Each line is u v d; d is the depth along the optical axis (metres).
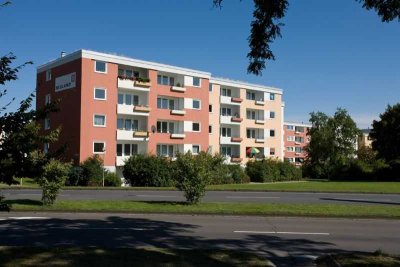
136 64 50.50
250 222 15.16
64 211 17.33
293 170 59.25
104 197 24.39
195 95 56.66
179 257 8.24
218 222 14.99
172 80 56.28
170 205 18.47
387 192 31.58
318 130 91.00
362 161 63.62
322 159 90.19
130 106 49.50
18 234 11.78
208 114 58.06
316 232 13.15
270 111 72.00
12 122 6.22
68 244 10.30
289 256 9.60
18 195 24.48
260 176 52.22
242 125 67.56
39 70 51.47
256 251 10.05
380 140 66.88
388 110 67.00
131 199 22.62
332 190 33.19
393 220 16.39
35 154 6.48
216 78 64.06
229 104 66.19
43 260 7.72
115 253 8.42
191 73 56.22
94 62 46.78
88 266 7.40
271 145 71.88
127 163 40.69
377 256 8.80
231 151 67.81
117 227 13.31
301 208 18.11
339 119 90.19
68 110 47.00
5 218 15.29
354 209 18.08
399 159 61.94
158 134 52.62
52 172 17.89
